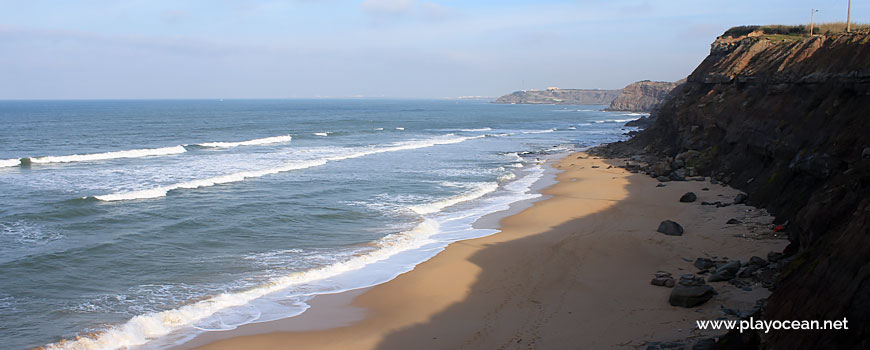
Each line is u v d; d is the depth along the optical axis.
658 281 15.49
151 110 185.25
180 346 13.06
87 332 13.78
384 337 13.36
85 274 17.92
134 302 15.74
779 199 22.75
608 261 18.14
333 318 14.61
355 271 18.33
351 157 49.66
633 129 95.44
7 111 171.75
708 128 39.03
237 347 13.00
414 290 16.45
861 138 19.36
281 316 14.79
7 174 37.50
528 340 12.52
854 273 9.09
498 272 17.75
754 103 34.50
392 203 29.08
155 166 42.06
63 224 24.00
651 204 26.89
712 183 31.61
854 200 14.18
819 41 30.52
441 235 22.81
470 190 33.16
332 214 26.38
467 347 12.46
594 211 26.11
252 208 27.39
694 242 19.44
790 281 11.70
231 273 18.14
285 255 20.08
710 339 11.01
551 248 19.98
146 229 23.34
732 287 14.48
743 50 43.22
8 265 18.50
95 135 73.00
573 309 14.23
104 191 31.34
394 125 106.38
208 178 36.12
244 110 191.00
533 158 50.78
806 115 25.81
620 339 12.12
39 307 15.29
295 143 64.44
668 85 194.62
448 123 117.25
